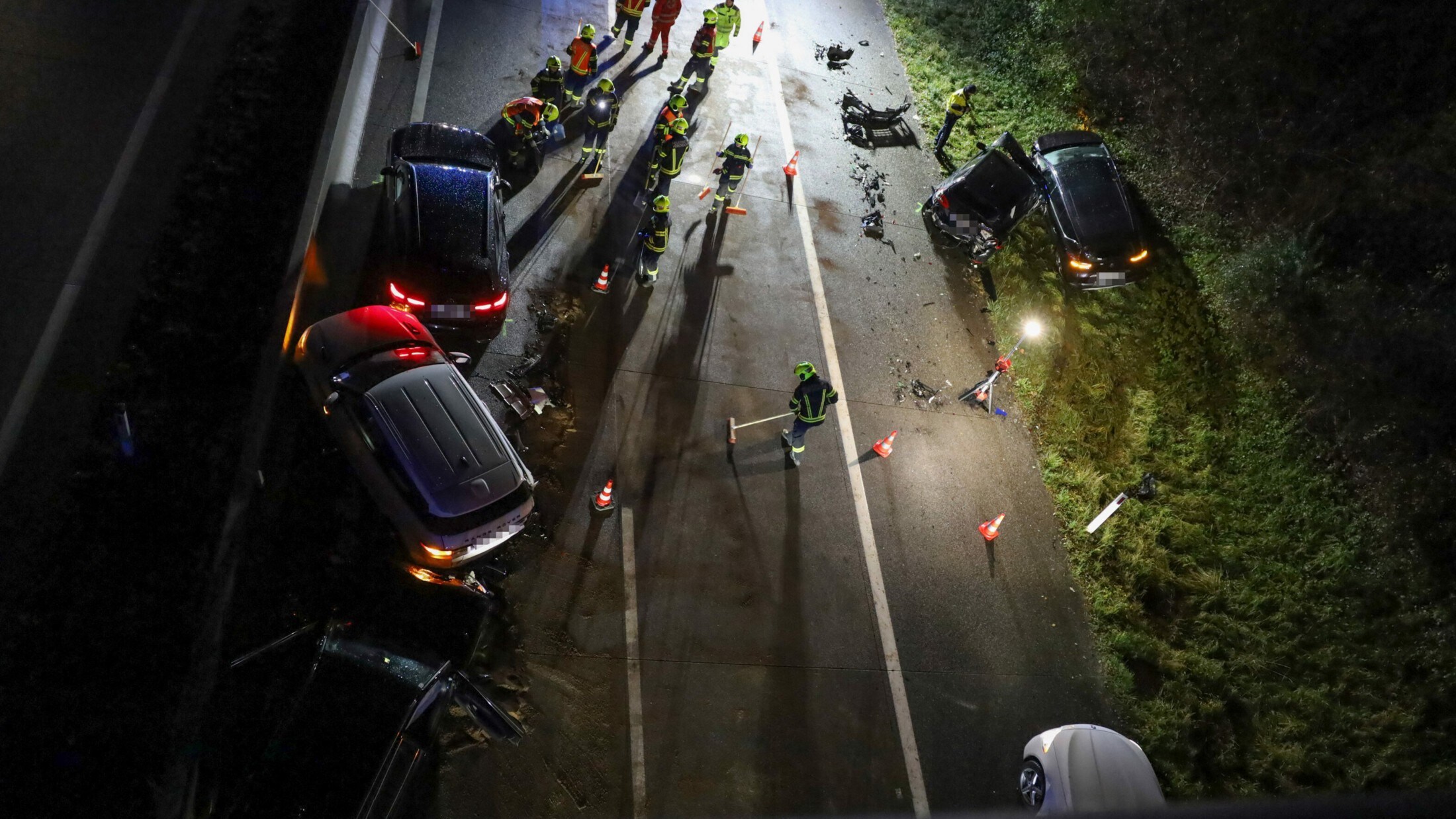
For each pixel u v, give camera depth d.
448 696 7.82
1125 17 19.19
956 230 14.64
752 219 14.11
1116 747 9.34
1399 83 15.84
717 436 11.31
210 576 8.20
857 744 9.41
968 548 11.46
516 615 9.09
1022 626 11.00
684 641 9.50
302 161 11.83
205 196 10.91
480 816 7.83
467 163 11.19
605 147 14.06
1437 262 14.23
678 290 12.67
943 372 13.34
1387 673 11.41
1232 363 14.84
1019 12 19.70
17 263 9.66
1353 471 13.34
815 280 13.70
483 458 8.56
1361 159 15.69
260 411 9.08
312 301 10.49
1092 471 12.63
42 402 8.77
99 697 7.43
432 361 9.20
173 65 12.21
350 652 7.59
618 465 10.58
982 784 9.60
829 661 9.91
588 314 11.89
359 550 8.85
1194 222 16.92
